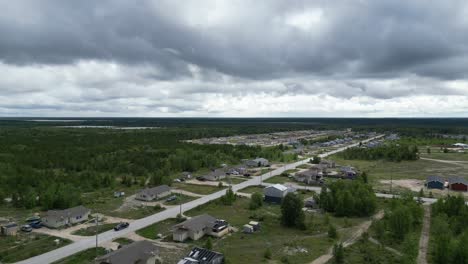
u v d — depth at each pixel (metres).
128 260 57.56
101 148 179.50
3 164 130.12
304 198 108.31
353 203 90.75
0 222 83.25
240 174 148.75
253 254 65.56
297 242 71.81
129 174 141.62
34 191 104.81
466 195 114.06
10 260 62.78
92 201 103.19
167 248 69.19
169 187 116.31
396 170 159.00
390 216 78.44
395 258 63.28
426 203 102.50
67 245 70.31
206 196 111.38
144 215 90.69
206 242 68.75
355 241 72.31
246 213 93.44
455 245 60.41
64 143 199.50
